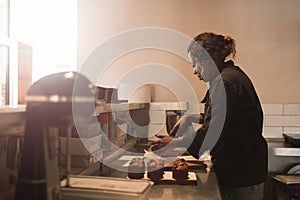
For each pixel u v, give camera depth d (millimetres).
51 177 571
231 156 1592
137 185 851
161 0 2684
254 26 2623
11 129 670
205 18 2650
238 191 1602
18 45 2180
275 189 2295
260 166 1619
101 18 2717
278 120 2604
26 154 548
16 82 1943
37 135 545
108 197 756
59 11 2670
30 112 542
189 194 1203
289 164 2336
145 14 2699
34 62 2453
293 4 2602
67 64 2676
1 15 2213
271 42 2615
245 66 2625
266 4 2613
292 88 2611
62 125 553
